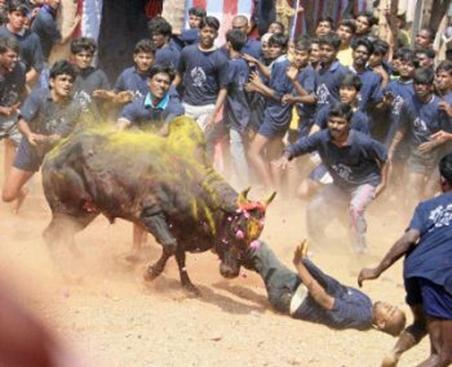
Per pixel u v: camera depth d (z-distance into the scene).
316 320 7.69
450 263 5.83
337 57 14.74
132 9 18.58
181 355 6.52
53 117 9.84
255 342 7.02
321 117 11.13
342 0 19.75
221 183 7.65
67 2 15.64
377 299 8.83
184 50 13.62
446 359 5.84
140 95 11.66
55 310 7.04
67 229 8.31
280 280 7.76
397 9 20.14
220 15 17.00
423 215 6.01
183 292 8.05
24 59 12.81
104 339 6.66
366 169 10.03
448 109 12.70
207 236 7.70
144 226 7.85
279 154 13.91
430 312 5.84
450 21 21.62
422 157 12.85
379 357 7.00
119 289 8.01
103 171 7.94
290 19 18.44
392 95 13.64
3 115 11.19
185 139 7.91
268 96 13.76
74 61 11.52
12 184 10.07
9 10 12.75
